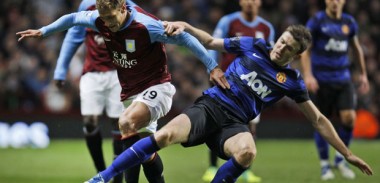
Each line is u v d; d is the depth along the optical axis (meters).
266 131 56.12
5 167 35.72
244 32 31.73
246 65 21.16
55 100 53.44
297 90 21.12
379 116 57.81
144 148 19.16
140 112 20.73
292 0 61.69
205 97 21.20
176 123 19.94
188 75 55.34
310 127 56.66
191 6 59.19
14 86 53.56
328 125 21.23
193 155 44.09
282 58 20.80
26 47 55.75
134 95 21.50
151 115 21.00
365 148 49.34
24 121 52.19
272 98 21.23
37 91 53.97
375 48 61.19
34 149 47.59
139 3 59.53
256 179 30.36
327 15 32.28
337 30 32.12
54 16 59.56
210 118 20.70
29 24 57.25
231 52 21.56
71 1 60.31
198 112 20.55
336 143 21.05
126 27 20.20
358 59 33.28
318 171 34.19
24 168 35.25
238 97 20.89
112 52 21.12
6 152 45.28
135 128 20.64
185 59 56.41
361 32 61.06
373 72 58.72
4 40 56.47
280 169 35.06
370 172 20.89
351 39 32.81
